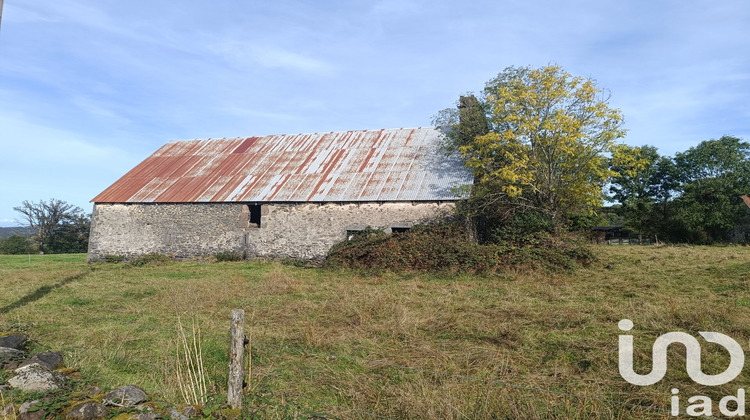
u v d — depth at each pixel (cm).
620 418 497
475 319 937
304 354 733
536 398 552
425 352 729
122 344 778
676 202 4191
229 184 2433
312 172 2386
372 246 1833
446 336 830
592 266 1670
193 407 495
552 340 787
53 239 5244
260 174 2466
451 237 1877
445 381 599
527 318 934
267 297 1234
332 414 523
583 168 2005
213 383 609
